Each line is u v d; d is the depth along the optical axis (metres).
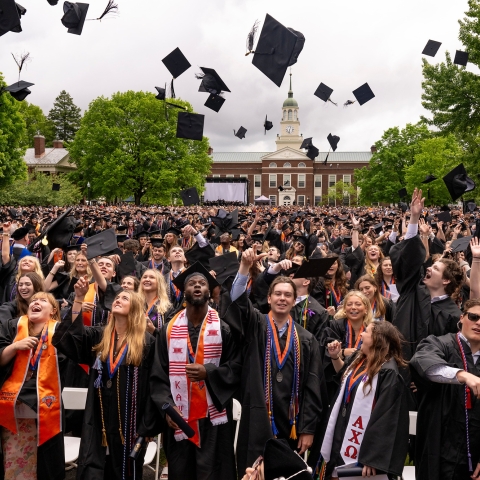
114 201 57.12
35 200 41.31
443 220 15.50
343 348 5.07
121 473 4.16
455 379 3.44
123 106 48.62
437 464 3.72
